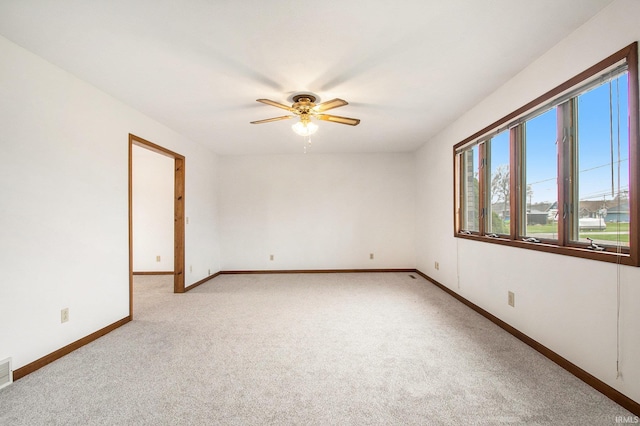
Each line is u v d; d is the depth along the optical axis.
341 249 5.55
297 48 2.06
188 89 2.69
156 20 1.75
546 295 2.19
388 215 5.52
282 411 1.61
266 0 1.58
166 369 2.07
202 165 4.90
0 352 1.88
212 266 5.25
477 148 3.37
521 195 2.59
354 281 4.82
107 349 2.39
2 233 1.92
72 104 2.43
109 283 2.80
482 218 3.21
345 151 5.42
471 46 2.05
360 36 1.93
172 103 3.02
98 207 2.69
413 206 5.50
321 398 1.72
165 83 2.58
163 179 5.50
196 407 1.65
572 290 1.95
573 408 1.60
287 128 3.93
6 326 1.92
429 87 2.71
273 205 5.58
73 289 2.42
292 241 5.57
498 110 2.74
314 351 2.33
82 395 1.77
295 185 5.57
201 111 3.25
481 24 1.82
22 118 2.04
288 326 2.88
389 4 1.63
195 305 3.59
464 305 3.51
